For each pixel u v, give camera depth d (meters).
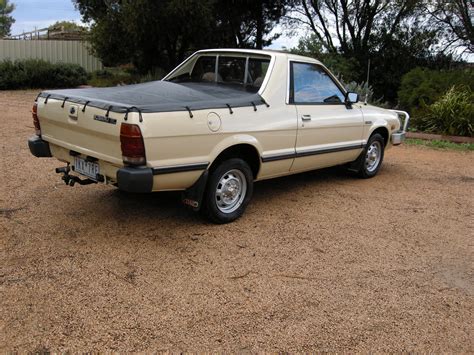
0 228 4.86
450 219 5.94
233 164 5.12
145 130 4.21
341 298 3.92
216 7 18.62
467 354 3.32
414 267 4.56
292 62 5.80
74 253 4.42
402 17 19.58
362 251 4.84
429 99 13.73
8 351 3.06
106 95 4.86
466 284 4.29
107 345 3.17
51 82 20.86
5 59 20.91
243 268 4.33
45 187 6.23
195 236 4.94
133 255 4.44
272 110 5.45
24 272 4.02
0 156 7.72
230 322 3.50
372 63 20.22
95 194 6.05
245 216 5.61
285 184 7.10
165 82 5.74
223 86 5.81
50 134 5.23
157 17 16.72
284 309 3.71
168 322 3.46
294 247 4.84
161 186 4.50
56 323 3.37
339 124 6.46
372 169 7.70
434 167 8.80
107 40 18.09
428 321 3.67
